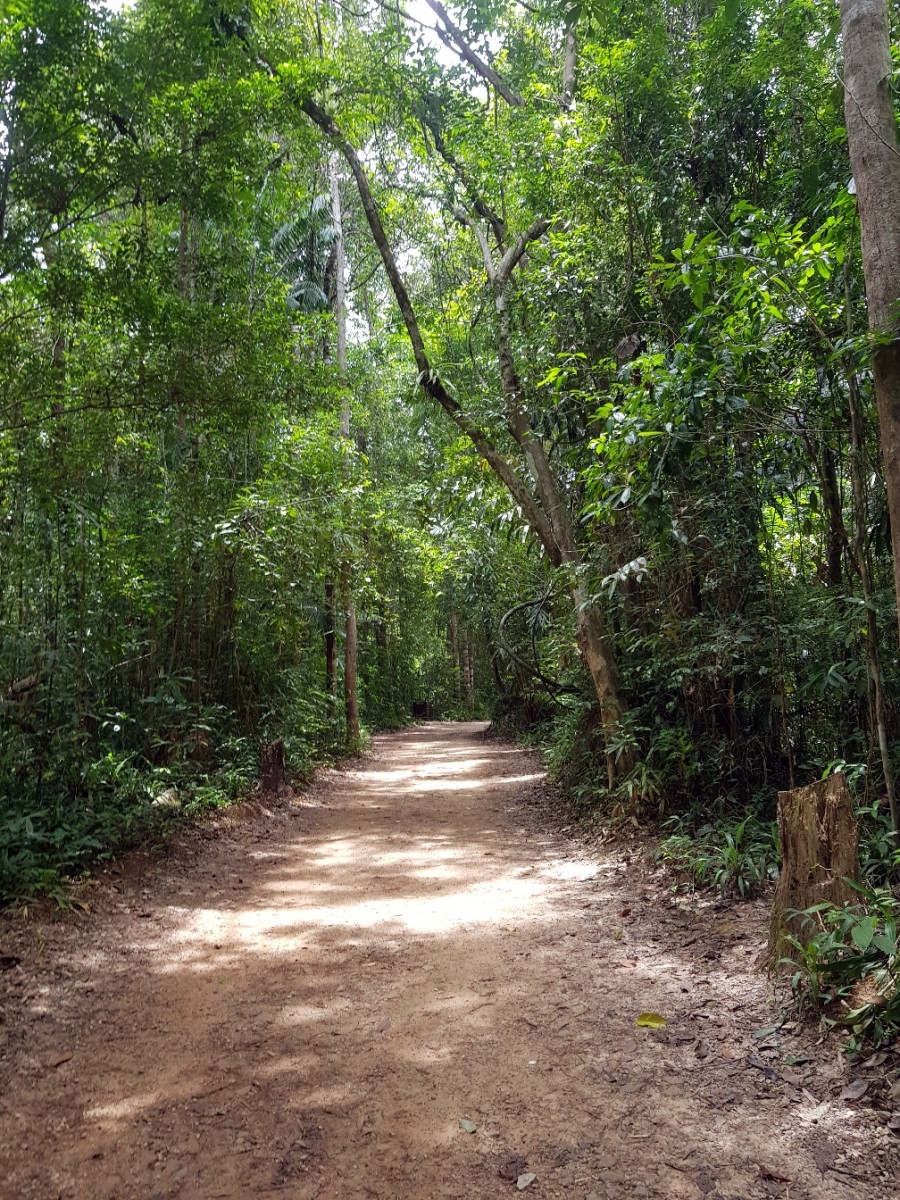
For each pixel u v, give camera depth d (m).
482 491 11.73
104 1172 2.43
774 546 6.72
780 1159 2.36
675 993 3.59
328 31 11.34
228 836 7.45
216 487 9.31
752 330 4.88
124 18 7.39
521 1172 2.37
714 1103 2.68
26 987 3.91
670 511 5.94
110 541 7.05
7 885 4.96
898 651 5.01
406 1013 3.56
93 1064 3.15
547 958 4.19
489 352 11.66
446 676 33.62
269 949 4.52
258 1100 2.84
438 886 5.88
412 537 16.95
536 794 10.12
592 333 7.77
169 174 6.77
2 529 6.11
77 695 6.32
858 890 3.17
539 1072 2.97
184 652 8.69
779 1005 3.26
